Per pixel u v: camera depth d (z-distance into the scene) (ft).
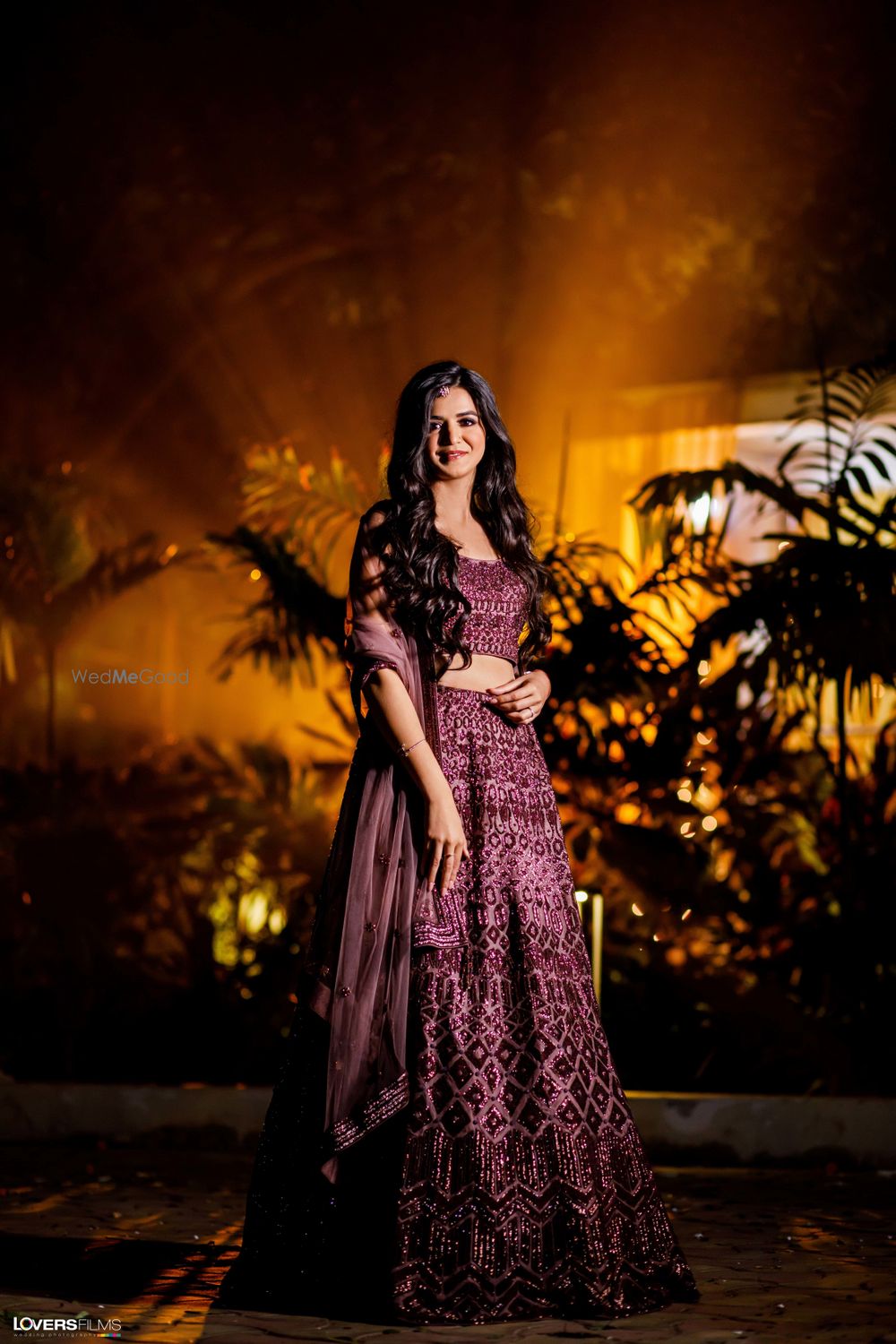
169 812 24.91
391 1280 10.29
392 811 11.16
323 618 23.31
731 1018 21.56
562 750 22.66
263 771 24.94
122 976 24.39
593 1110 10.89
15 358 41.32
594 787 23.22
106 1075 23.84
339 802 25.58
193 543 42.34
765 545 38.65
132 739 31.76
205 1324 10.41
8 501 25.61
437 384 11.94
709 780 23.49
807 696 21.49
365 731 11.57
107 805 24.73
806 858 24.43
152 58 40.78
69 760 24.90
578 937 11.50
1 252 40.70
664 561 22.45
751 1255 13.08
